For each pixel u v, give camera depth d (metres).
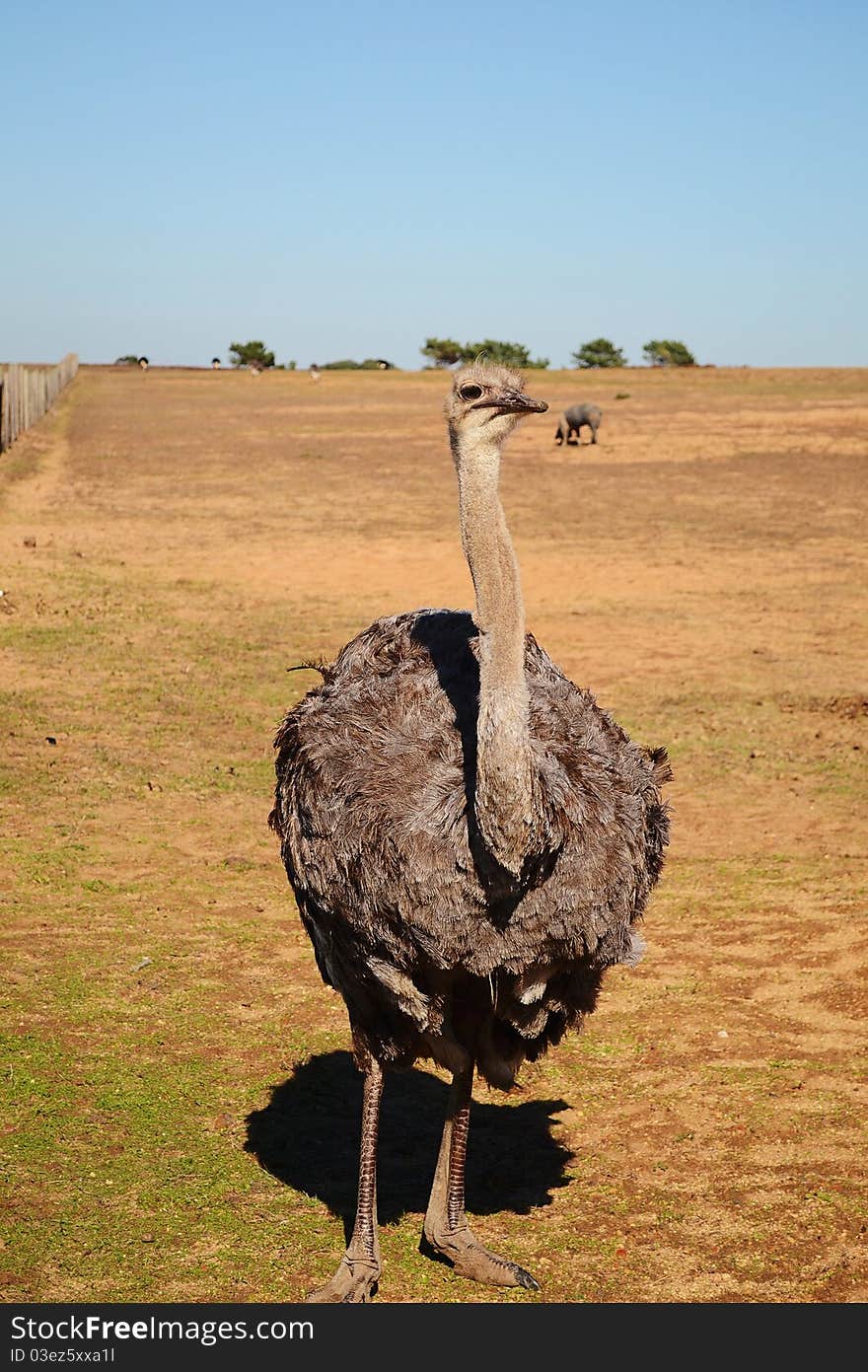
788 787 10.30
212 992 6.79
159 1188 5.10
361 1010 4.67
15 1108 5.59
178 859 8.60
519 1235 4.91
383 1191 5.24
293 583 18.89
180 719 11.74
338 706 4.90
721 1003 6.80
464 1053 4.61
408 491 30.31
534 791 4.10
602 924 4.38
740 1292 4.55
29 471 32.84
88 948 7.21
